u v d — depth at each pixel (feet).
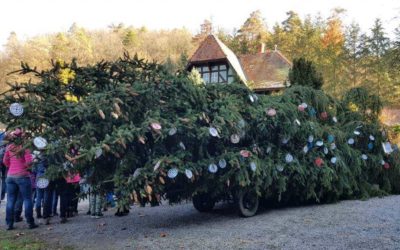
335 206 29.86
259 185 25.62
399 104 116.26
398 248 17.34
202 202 28.22
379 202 31.58
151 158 21.20
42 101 20.54
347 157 32.99
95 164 21.12
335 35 151.02
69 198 25.57
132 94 20.75
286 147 28.27
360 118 37.14
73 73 22.62
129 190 20.03
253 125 25.95
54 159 20.38
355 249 17.34
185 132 21.77
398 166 37.50
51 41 149.59
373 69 124.16
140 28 194.80
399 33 52.19
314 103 32.42
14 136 20.04
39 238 21.11
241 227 22.57
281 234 20.43
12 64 134.41
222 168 23.73
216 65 104.99
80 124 20.85
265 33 181.57
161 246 18.71
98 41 170.60
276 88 99.91
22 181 23.40
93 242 19.98
